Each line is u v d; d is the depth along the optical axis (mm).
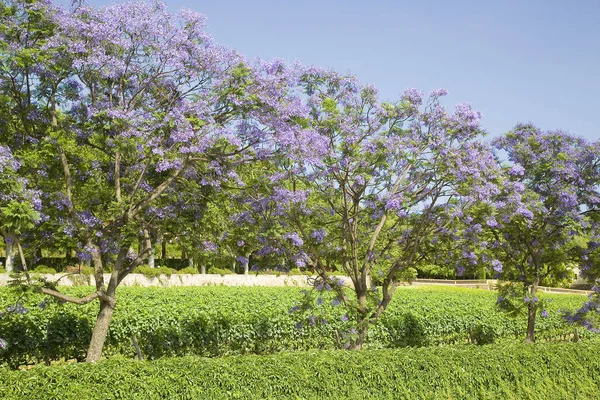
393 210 14117
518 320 23625
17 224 9859
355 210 14328
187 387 9266
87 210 12500
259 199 13602
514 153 16812
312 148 12594
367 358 11219
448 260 15797
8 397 8094
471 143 14086
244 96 11953
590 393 13727
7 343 13180
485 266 16406
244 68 12148
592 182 16969
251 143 12492
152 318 16047
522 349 13383
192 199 13508
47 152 11523
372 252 15031
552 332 24859
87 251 12258
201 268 43688
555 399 13117
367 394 10828
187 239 13477
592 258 18109
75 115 12727
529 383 12992
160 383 9078
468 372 12234
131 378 8922
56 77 11812
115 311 16031
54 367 8867
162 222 13203
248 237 13672
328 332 18734
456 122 13836
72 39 11453
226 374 9625
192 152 12078
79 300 11961
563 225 16719
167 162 11648
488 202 14547
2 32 11141
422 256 15516
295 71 12922
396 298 25766
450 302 25984
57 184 11914
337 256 15500
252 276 43250
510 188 14734
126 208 12305
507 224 17062
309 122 13391
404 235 15336
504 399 12445
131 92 12852
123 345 15406
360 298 14703
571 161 16500
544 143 16906
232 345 17078
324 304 20406
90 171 13047
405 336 19953
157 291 24422
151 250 13320
